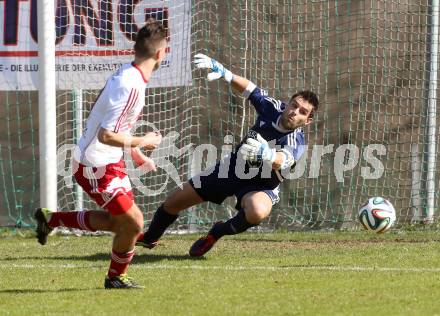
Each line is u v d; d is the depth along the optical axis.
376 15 32.47
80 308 17.75
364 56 32.56
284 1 32.66
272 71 32.78
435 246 27.75
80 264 24.55
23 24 32.72
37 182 33.19
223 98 32.81
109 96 18.28
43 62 30.44
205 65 25.47
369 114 32.72
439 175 33.00
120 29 32.53
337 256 25.67
